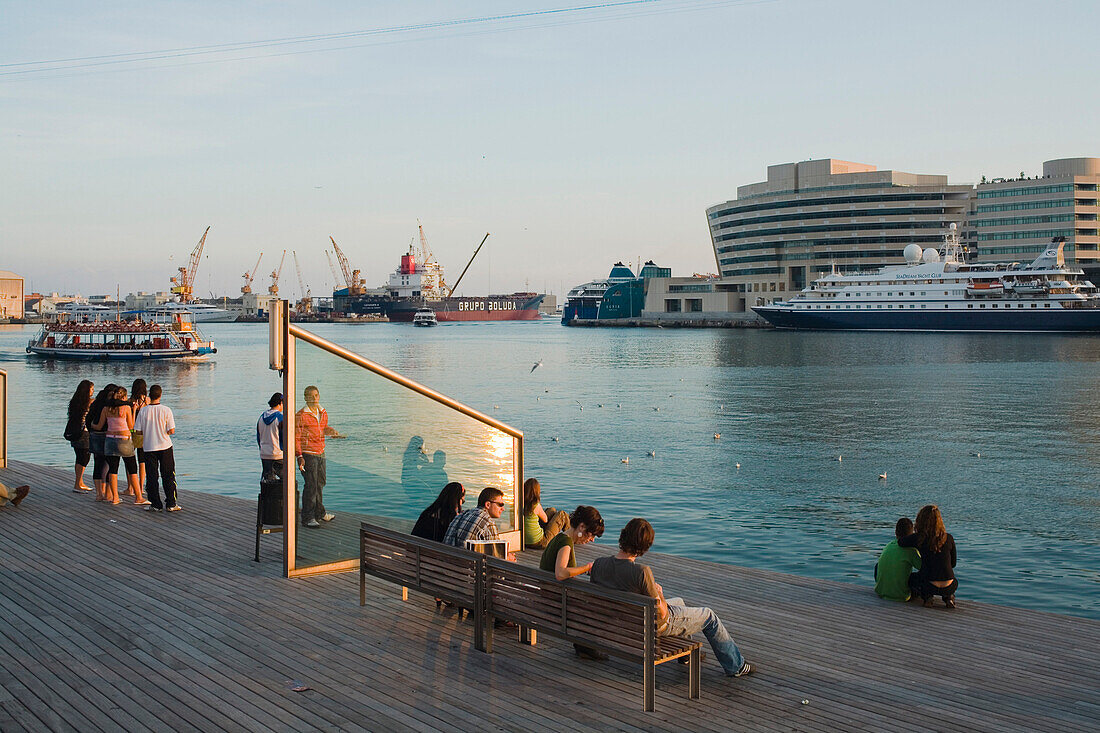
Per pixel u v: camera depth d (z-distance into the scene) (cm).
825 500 2566
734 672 802
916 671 829
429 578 916
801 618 997
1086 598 1656
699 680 753
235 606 992
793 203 18250
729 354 10644
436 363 10012
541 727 689
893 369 8044
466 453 1223
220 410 5300
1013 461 3275
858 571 1816
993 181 17000
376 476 1155
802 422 4478
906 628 962
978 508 2466
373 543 983
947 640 922
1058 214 15950
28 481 1791
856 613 1017
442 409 1188
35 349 10581
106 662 817
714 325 19838
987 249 16825
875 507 2466
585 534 875
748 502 2525
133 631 905
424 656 842
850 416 4709
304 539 1119
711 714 722
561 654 851
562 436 3984
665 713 721
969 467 3136
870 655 873
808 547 2014
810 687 785
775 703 747
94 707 717
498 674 798
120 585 1073
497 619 939
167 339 10556
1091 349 10412
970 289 13475
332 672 798
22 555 1217
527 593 812
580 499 2572
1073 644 912
